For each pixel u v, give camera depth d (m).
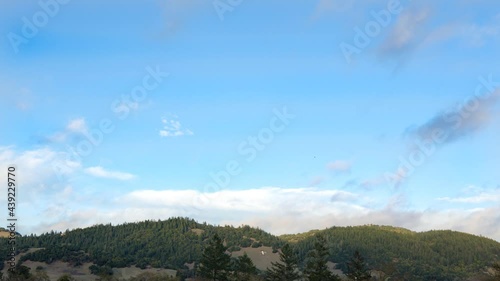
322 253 125.12
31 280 150.38
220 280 133.12
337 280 121.06
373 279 144.88
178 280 172.38
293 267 134.75
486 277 130.50
